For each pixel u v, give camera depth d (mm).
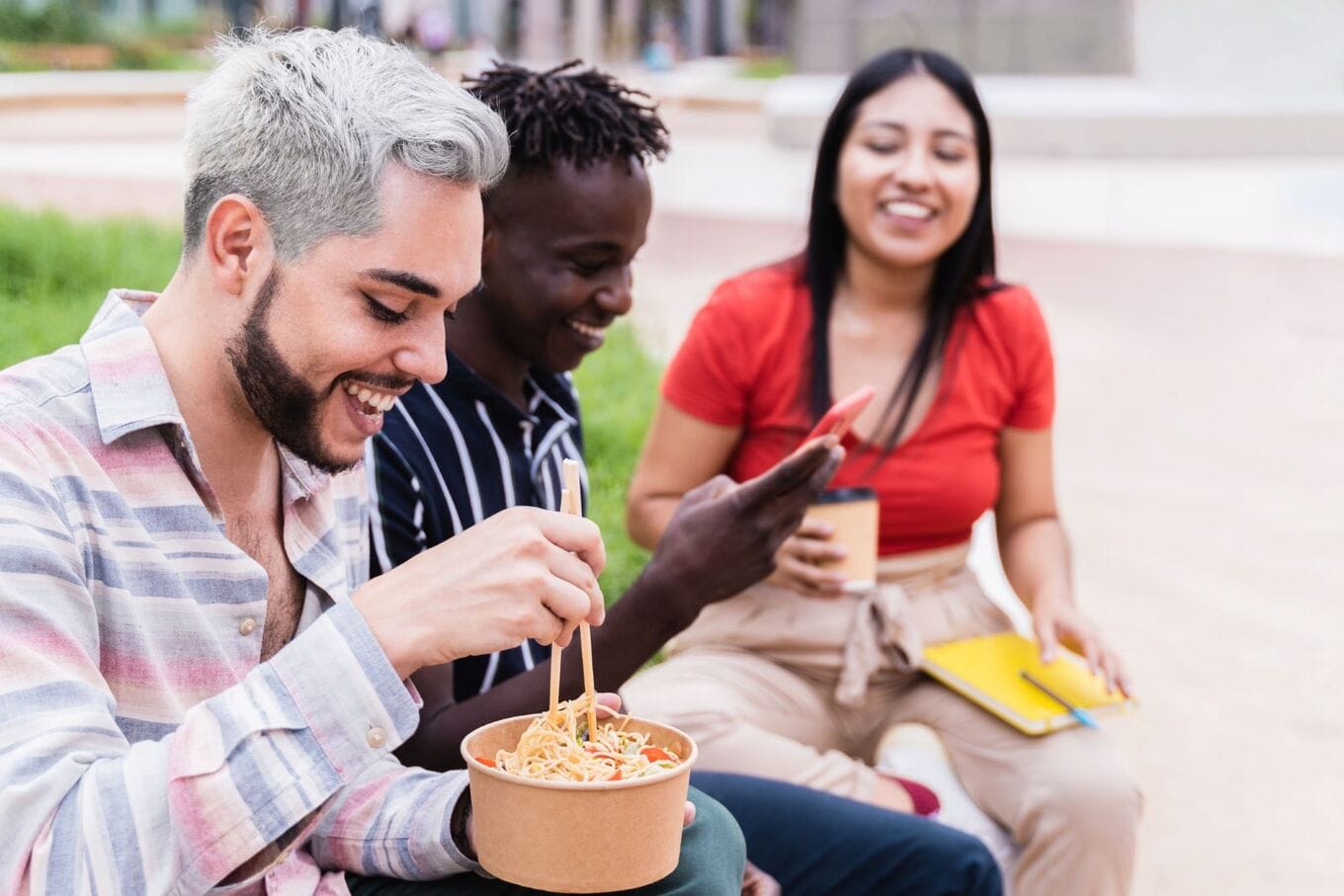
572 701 1857
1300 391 8195
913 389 3023
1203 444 7176
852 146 3059
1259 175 16438
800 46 18891
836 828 2254
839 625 2934
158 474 1699
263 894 1820
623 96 2475
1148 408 7738
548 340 2455
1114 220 13500
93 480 1646
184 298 1713
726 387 3062
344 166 1585
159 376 1690
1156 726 4301
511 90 2391
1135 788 2740
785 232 11898
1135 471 6711
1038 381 3170
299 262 1616
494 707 2123
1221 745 4207
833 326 3100
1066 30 18844
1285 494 6477
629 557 4270
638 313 7871
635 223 2434
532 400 2586
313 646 1552
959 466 3059
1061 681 2885
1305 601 5277
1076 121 17547
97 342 1699
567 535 1643
